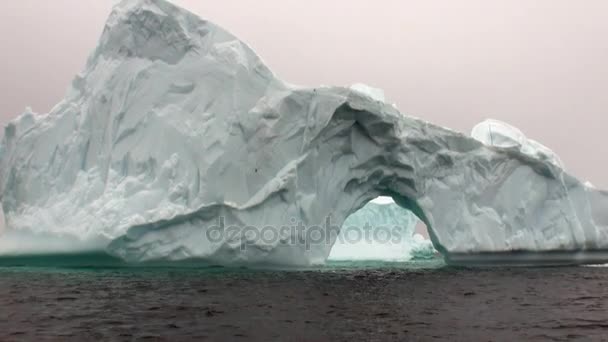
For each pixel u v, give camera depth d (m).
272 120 25.61
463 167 30.33
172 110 25.25
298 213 25.45
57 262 26.83
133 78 25.84
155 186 24.16
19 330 12.42
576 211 32.25
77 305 15.47
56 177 27.17
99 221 23.48
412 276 25.94
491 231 30.27
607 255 33.03
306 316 14.38
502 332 12.80
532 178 31.58
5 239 27.56
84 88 28.20
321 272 27.91
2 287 19.00
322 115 25.78
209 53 26.05
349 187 28.12
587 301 17.72
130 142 25.23
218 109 25.19
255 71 26.31
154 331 12.38
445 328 13.16
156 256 23.41
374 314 14.84
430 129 29.56
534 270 29.95
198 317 13.98
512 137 34.28
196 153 24.45
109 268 26.45
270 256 24.75
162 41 26.09
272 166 25.39
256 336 12.04
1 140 30.73
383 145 27.64
